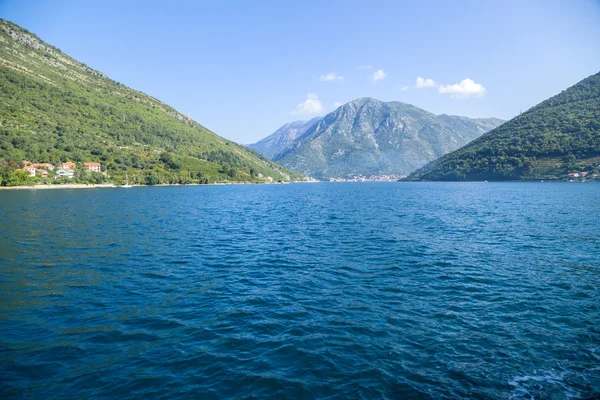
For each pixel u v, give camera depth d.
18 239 32.72
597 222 42.53
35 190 134.38
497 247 29.42
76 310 16.05
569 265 23.62
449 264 24.16
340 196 108.62
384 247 29.81
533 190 121.12
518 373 11.05
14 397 9.63
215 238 34.09
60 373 10.90
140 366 11.39
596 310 16.02
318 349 12.55
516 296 17.88
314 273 22.20
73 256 26.31
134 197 97.75
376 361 11.77
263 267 23.64
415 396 9.92
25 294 18.05
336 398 9.81
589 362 11.70
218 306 16.67
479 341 13.16
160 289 19.08
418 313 15.85
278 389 10.21
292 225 42.97
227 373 11.02
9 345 12.64
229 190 154.88
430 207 65.88
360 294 18.36
